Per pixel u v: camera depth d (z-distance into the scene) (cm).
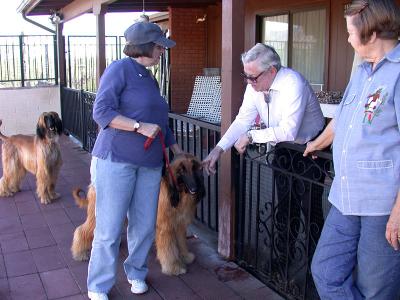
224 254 403
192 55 1200
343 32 764
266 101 318
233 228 393
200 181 348
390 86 196
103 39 823
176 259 376
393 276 214
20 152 593
